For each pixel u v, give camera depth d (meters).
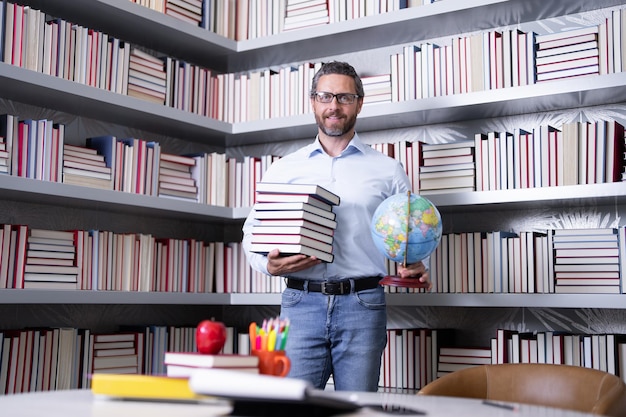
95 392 1.23
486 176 2.86
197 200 3.27
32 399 1.27
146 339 3.07
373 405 1.24
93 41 2.87
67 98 2.80
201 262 3.30
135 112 3.02
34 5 2.88
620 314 2.80
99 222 3.15
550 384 1.91
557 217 2.95
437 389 1.88
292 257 2.24
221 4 3.44
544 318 2.94
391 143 3.15
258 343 1.37
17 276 2.58
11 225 2.58
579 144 2.71
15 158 2.59
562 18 2.97
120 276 2.93
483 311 3.06
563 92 2.68
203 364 1.26
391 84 3.09
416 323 3.21
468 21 3.04
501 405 1.33
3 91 2.70
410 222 2.20
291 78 3.31
